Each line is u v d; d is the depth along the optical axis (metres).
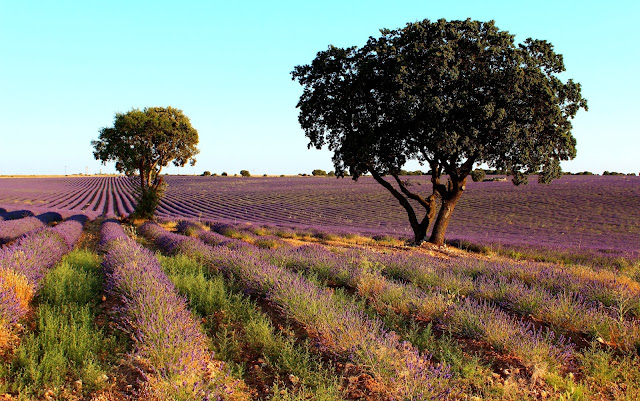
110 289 6.29
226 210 41.91
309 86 17.33
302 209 42.31
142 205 26.83
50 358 3.69
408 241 19.47
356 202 48.25
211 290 6.14
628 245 22.97
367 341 4.16
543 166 15.69
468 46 14.52
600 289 7.00
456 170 17.56
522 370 4.12
